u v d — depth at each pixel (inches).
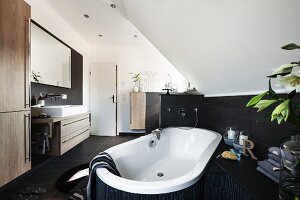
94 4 104.1
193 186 42.5
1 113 61.7
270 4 29.7
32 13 93.8
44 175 84.4
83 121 137.6
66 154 115.5
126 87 180.9
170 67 183.3
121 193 40.1
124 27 135.8
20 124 70.1
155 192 38.5
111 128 178.4
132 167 70.5
